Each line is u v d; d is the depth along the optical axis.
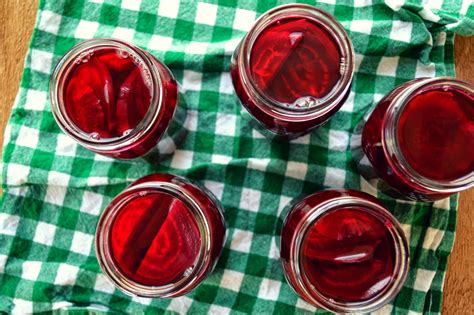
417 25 0.48
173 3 0.50
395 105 0.41
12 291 0.48
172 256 0.42
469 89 0.40
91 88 0.42
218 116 0.50
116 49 0.43
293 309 0.48
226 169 0.49
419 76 0.49
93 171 0.49
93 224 0.49
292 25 0.41
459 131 0.41
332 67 0.41
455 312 0.48
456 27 0.48
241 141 0.49
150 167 0.49
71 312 0.48
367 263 0.41
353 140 0.48
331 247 0.41
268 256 0.49
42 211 0.49
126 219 0.42
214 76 0.50
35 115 0.50
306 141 0.49
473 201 0.49
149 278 0.42
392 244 0.41
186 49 0.49
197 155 0.50
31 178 0.49
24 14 0.50
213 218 0.43
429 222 0.48
